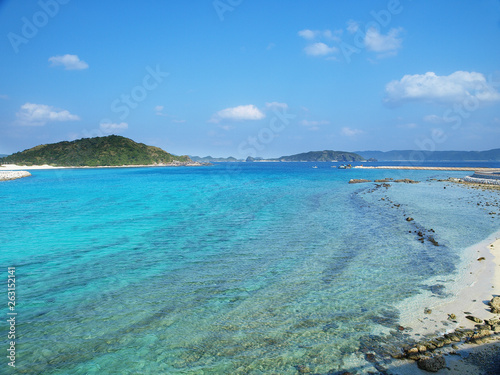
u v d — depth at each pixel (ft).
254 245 45.24
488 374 16.71
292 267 35.45
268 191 130.62
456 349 19.15
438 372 17.01
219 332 21.98
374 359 18.57
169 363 18.75
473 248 41.78
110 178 243.60
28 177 257.75
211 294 28.30
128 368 18.33
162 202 96.07
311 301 26.58
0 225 60.13
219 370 17.98
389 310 24.67
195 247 44.32
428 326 22.04
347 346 20.01
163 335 21.72
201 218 67.62
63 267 36.04
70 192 129.59
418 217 65.87
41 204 91.66
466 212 71.61
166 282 31.35
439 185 149.89
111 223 62.23
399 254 39.86
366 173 287.07
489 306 24.82
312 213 73.41
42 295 28.37
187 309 25.44
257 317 23.99
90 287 30.17
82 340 21.24
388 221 62.28
